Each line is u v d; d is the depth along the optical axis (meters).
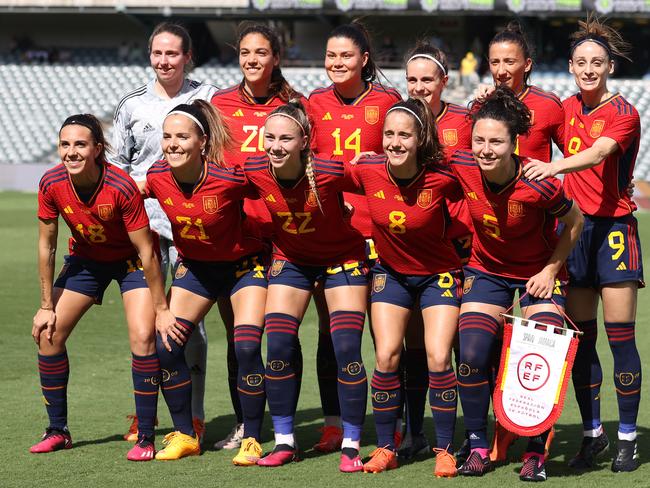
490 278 5.45
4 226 19.95
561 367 5.21
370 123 6.14
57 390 5.84
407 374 5.89
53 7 36.53
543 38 37.44
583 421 5.75
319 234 5.50
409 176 5.27
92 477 5.29
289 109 5.28
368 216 6.07
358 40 6.06
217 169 5.46
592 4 32.06
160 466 5.54
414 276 5.53
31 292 12.30
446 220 5.48
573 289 5.83
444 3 33.00
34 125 33.00
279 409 5.62
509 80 5.98
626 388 5.61
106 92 34.62
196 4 35.25
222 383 7.84
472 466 5.37
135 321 5.71
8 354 8.78
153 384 5.71
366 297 5.65
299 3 34.03
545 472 5.34
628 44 5.80
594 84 5.68
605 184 5.69
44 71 35.62
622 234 5.69
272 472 5.43
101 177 5.49
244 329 5.59
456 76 34.16
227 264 5.73
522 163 5.20
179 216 5.55
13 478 5.25
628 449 5.56
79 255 5.85
